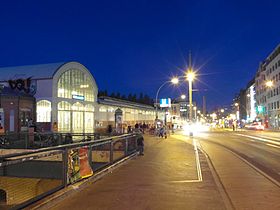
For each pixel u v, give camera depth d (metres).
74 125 42.56
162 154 18.80
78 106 43.47
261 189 9.55
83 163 10.23
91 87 46.81
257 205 7.73
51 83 38.81
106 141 12.49
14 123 35.38
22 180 13.63
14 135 25.66
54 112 38.78
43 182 13.76
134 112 66.38
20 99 36.28
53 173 13.69
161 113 87.38
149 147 23.53
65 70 40.97
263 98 98.38
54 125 36.25
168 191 9.16
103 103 49.91
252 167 14.20
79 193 8.89
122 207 7.56
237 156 18.69
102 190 9.27
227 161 16.30
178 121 100.38
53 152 8.26
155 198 8.38
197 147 23.70
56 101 39.12
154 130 44.12
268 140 34.44
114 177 11.27
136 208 7.48
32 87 39.53
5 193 12.75
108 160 13.66
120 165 14.09
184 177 11.34
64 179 8.91
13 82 40.44
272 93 85.94
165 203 7.90
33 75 39.59
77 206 7.64
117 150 16.31
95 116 47.50
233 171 13.02
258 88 106.56
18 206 7.16
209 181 10.61
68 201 8.07
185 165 14.29
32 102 38.50
